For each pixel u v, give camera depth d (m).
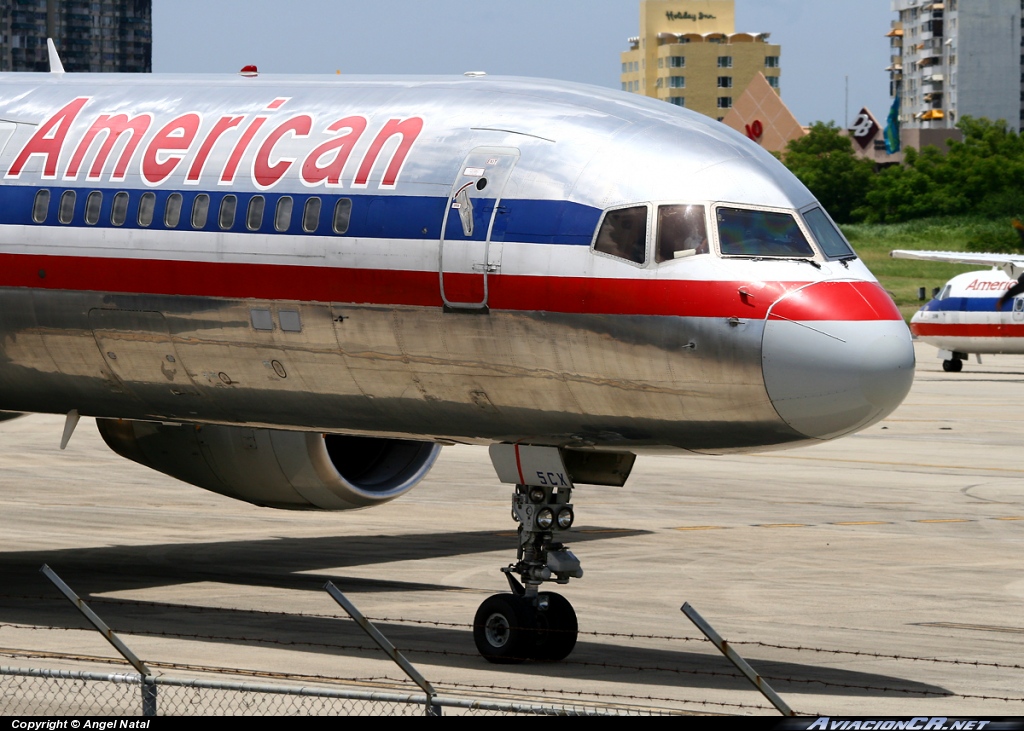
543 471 45.12
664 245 41.47
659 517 77.25
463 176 43.97
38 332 50.31
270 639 47.03
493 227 43.03
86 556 64.69
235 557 64.81
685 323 40.81
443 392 44.66
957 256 167.12
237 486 57.06
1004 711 38.66
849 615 52.66
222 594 55.88
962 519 77.31
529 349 42.59
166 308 47.72
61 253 49.38
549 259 42.25
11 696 38.44
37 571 60.81
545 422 43.81
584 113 44.59
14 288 50.19
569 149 43.53
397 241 44.12
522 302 42.44
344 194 45.25
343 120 47.03
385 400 45.88
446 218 43.69
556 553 44.94
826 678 42.41
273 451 55.31
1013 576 61.09
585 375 42.25
